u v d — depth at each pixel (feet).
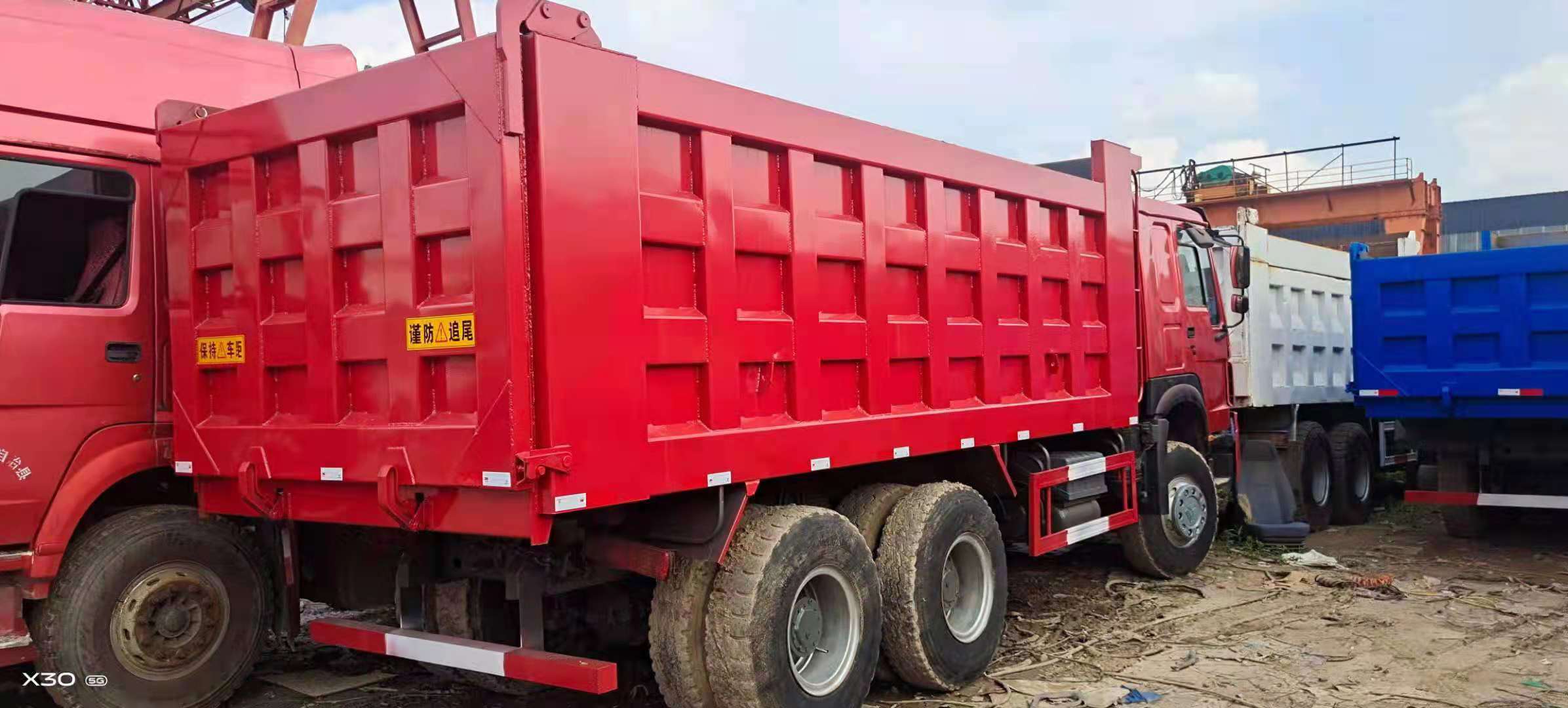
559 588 14.25
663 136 13.24
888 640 16.60
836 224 15.74
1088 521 22.34
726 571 13.71
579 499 11.73
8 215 15.07
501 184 11.35
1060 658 18.97
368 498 13.34
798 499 16.49
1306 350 36.22
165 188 15.64
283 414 14.34
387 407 13.01
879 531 16.96
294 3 21.52
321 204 13.55
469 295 12.09
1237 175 72.74
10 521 14.78
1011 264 19.74
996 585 18.49
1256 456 31.14
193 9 26.81
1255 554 28.45
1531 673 17.89
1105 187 23.07
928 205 17.56
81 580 15.02
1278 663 18.43
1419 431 29.99
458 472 11.89
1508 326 27.61
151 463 16.19
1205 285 28.78
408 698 16.90
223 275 15.06
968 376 18.70
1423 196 65.67
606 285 12.16
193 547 16.03
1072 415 21.45
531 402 11.50
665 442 12.78
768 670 13.58
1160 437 24.86
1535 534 32.40
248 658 16.61
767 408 14.57
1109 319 23.02
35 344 15.08
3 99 15.16
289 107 13.87
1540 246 26.96
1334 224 69.62
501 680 16.16
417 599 14.85
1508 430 28.71
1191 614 22.00
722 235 13.78
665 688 13.87
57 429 15.28
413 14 26.22
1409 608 22.52
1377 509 38.63
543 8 11.64
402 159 12.60
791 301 14.89
